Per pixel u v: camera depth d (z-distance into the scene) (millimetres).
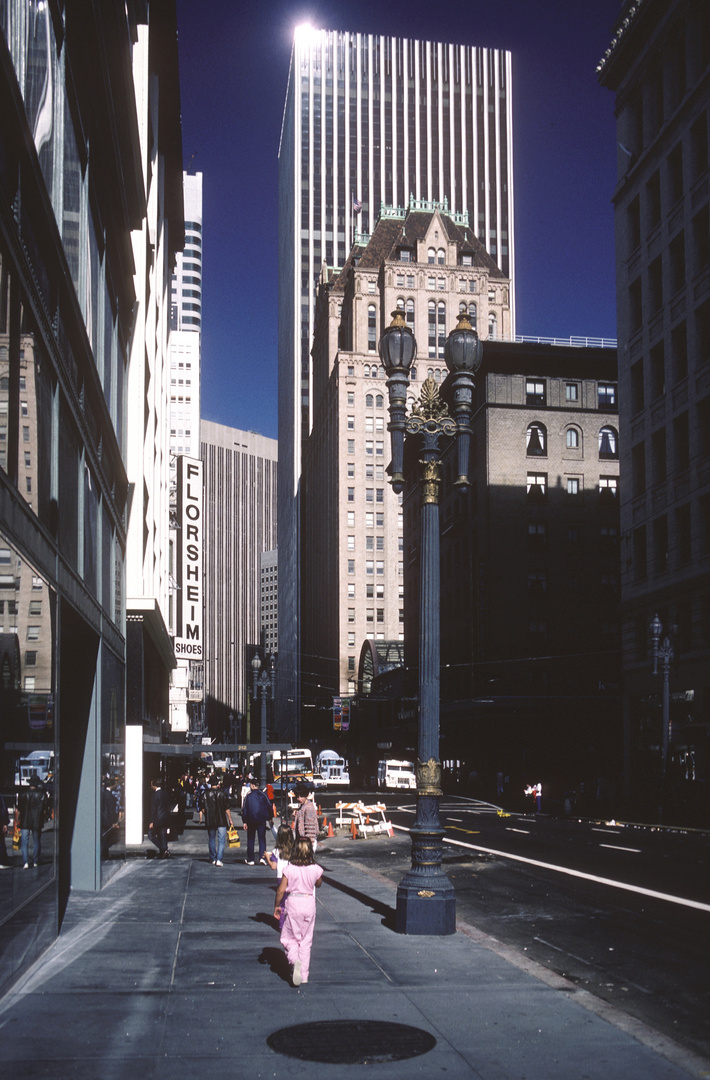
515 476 71312
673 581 45094
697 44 44750
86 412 15750
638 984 10523
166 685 51875
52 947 11578
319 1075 6934
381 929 13227
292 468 174000
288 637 184500
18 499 9602
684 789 36969
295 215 166875
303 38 168875
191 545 56250
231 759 81438
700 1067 7258
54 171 12266
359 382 132125
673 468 45406
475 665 70812
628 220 51281
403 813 47188
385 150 167500
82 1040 7715
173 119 42125
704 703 41656
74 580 14156
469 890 18203
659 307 48156
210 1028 8094
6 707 8875
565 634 70062
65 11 13031
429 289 129500
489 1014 8664
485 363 72062
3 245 9031
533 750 67500
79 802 17109
